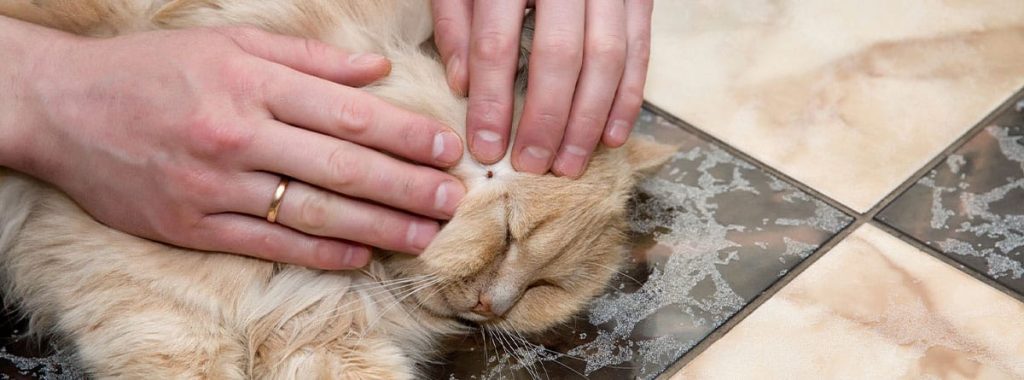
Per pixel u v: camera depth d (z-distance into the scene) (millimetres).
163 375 963
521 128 957
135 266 977
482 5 949
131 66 945
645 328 1021
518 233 989
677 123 1165
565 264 1023
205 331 977
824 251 1063
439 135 942
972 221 1084
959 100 1182
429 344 1026
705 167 1129
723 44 1239
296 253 965
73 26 995
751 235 1077
